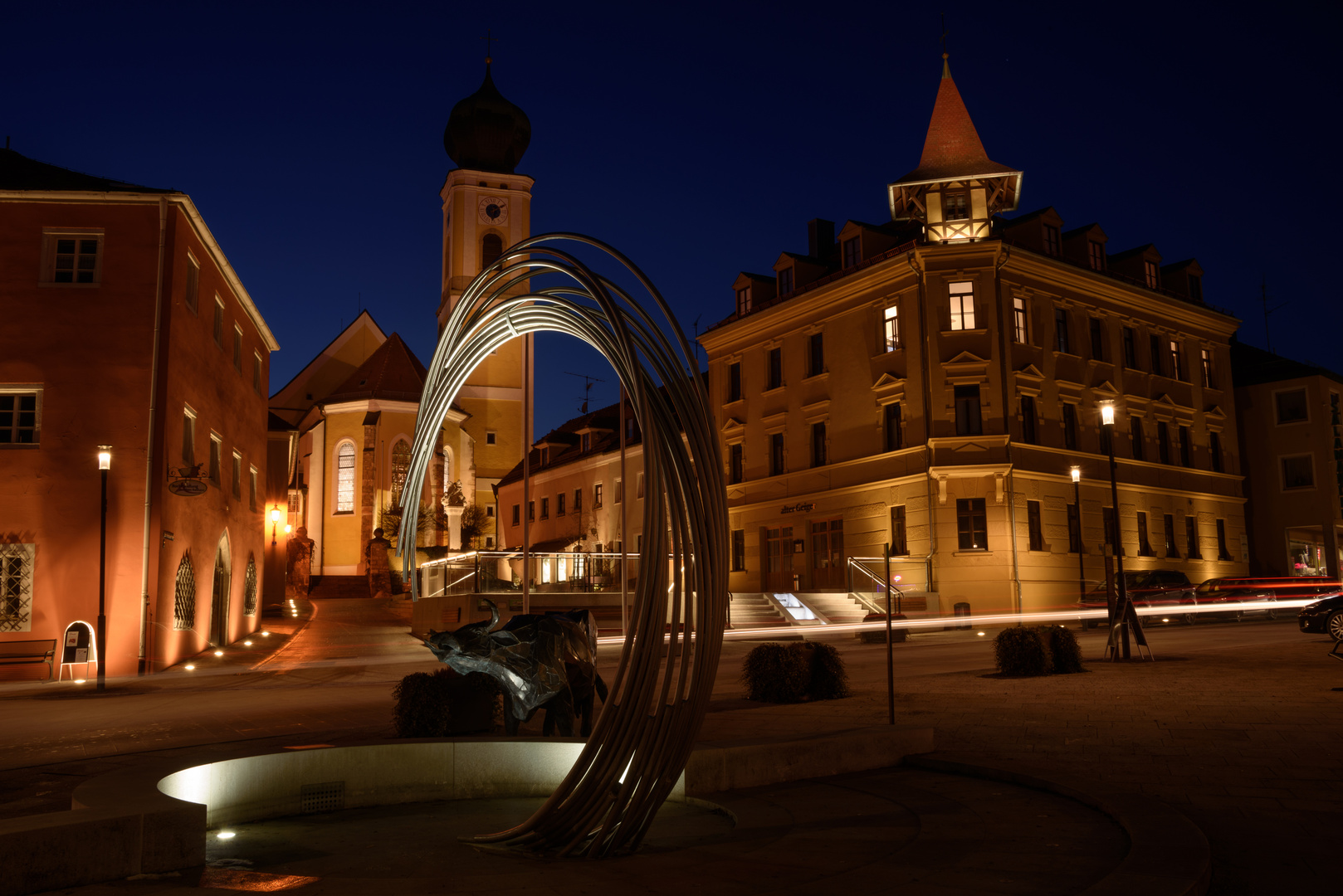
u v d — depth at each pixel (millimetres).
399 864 5727
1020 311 33562
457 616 26734
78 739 10930
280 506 39094
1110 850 5410
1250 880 4859
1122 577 17062
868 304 34938
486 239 63000
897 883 4883
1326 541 41844
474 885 5133
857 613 32625
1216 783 6977
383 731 10812
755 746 7551
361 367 59688
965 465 31531
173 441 21109
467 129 64188
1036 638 14703
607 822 5914
